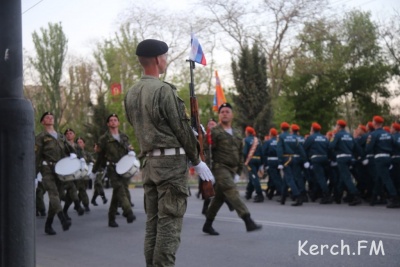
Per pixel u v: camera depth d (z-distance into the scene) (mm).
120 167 10055
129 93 4672
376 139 12883
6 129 3408
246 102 27734
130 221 10258
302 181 14516
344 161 13703
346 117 47969
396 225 9383
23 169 3445
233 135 8328
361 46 39875
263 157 15797
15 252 3420
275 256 7008
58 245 8656
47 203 17656
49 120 10062
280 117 35281
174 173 4383
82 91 45375
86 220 12047
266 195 16938
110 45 39344
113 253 7797
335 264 6352
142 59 4680
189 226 10078
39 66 41438
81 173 10039
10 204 3412
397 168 13469
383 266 6137
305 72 35000
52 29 41031
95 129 28906
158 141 4395
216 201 8828
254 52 28062
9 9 3418
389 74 41719
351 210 12273
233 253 7336
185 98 36219
